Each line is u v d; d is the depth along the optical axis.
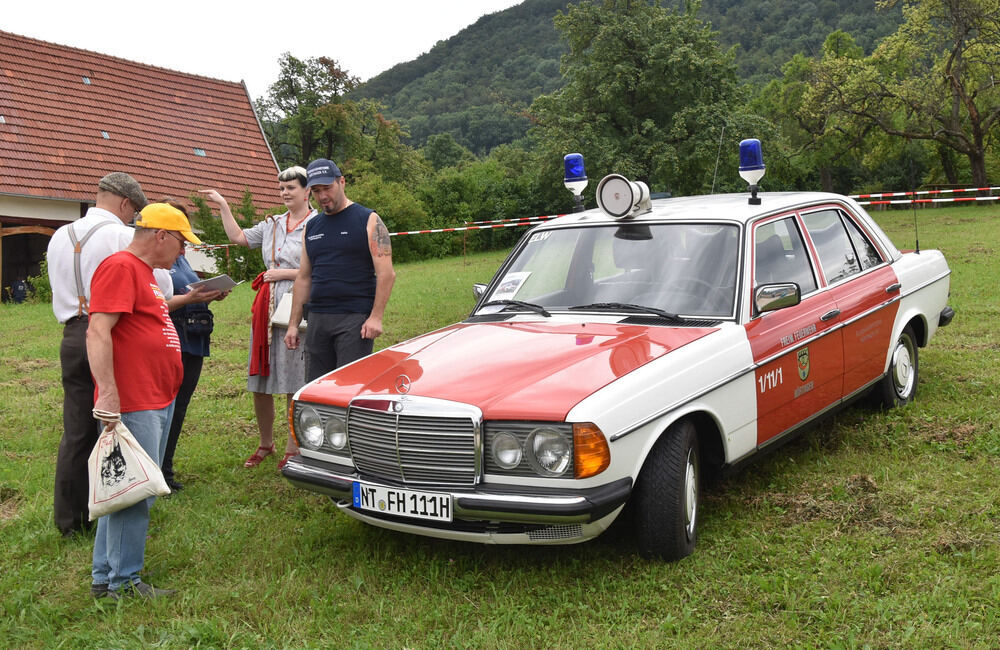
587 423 3.71
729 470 4.54
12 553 4.73
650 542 4.11
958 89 41.25
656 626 3.62
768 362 4.69
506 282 5.52
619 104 39.25
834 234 5.84
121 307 3.88
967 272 13.49
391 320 12.80
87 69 29.31
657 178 37.31
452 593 4.02
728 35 165.38
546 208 40.53
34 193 24.78
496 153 60.12
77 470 4.89
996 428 5.68
